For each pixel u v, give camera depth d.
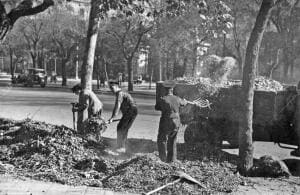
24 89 43.91
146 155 8.12
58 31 55.84
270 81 10.66
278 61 39.97
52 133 9.77
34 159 8.43
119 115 18.58
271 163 8.39
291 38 35.34
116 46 50.25
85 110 11.09
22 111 19.70
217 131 10.39
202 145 10.03
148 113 21.06
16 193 6.45
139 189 6.96
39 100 27.27
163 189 6.90
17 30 60.75
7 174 7.64
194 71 39.44
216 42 38.47
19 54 74.38
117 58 53.88
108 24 46.25
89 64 11.35
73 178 7.55
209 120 10.38
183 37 37.97
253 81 8.43
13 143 9.82
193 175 7.75
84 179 7.52
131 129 14.74
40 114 18.58
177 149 9.85
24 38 65.62
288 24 34.88
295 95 9.84
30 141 9.26
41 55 67.25
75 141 9.30
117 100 9.91
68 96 32.25
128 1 9.67
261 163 8.43
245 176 8.30
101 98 32.81
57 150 8.72
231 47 40.56
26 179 7.37
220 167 8.60
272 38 35.75
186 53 41.97
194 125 10.48
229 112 10.19
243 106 8.44
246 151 8.41
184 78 11.29
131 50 49.78
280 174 8.29
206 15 10.11
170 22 35.03
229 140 10.38
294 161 9.47
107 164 8.30
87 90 10.86
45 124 11.00
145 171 7.54
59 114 18.72
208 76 12.15
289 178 8.26
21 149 9.03
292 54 35.84
